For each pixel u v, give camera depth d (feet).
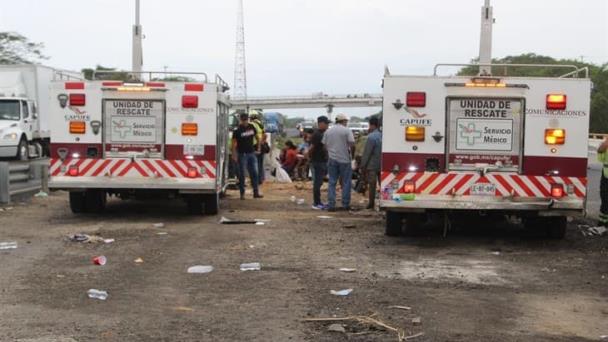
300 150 88.58
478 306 23.17
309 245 33.91
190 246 33.22
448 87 33.91
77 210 44.60
